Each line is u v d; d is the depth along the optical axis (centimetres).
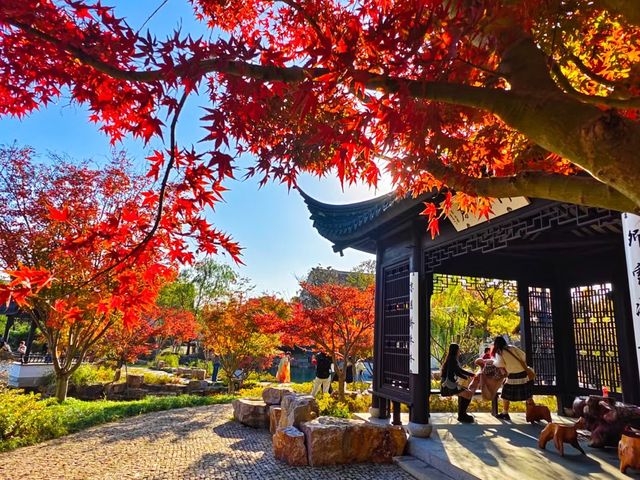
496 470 374
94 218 641
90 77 176
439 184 243
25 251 603
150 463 462
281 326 845
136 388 1266
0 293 155
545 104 110
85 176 677
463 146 209
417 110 145
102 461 470
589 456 420
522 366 580
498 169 229
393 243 625
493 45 138
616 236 533
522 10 140
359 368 1326
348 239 655
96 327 862
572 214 317
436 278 696
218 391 1327
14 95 188
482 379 591
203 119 164
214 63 144
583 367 656
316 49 137
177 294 2236
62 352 905
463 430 538
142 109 170
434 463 420
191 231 197
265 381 1567
